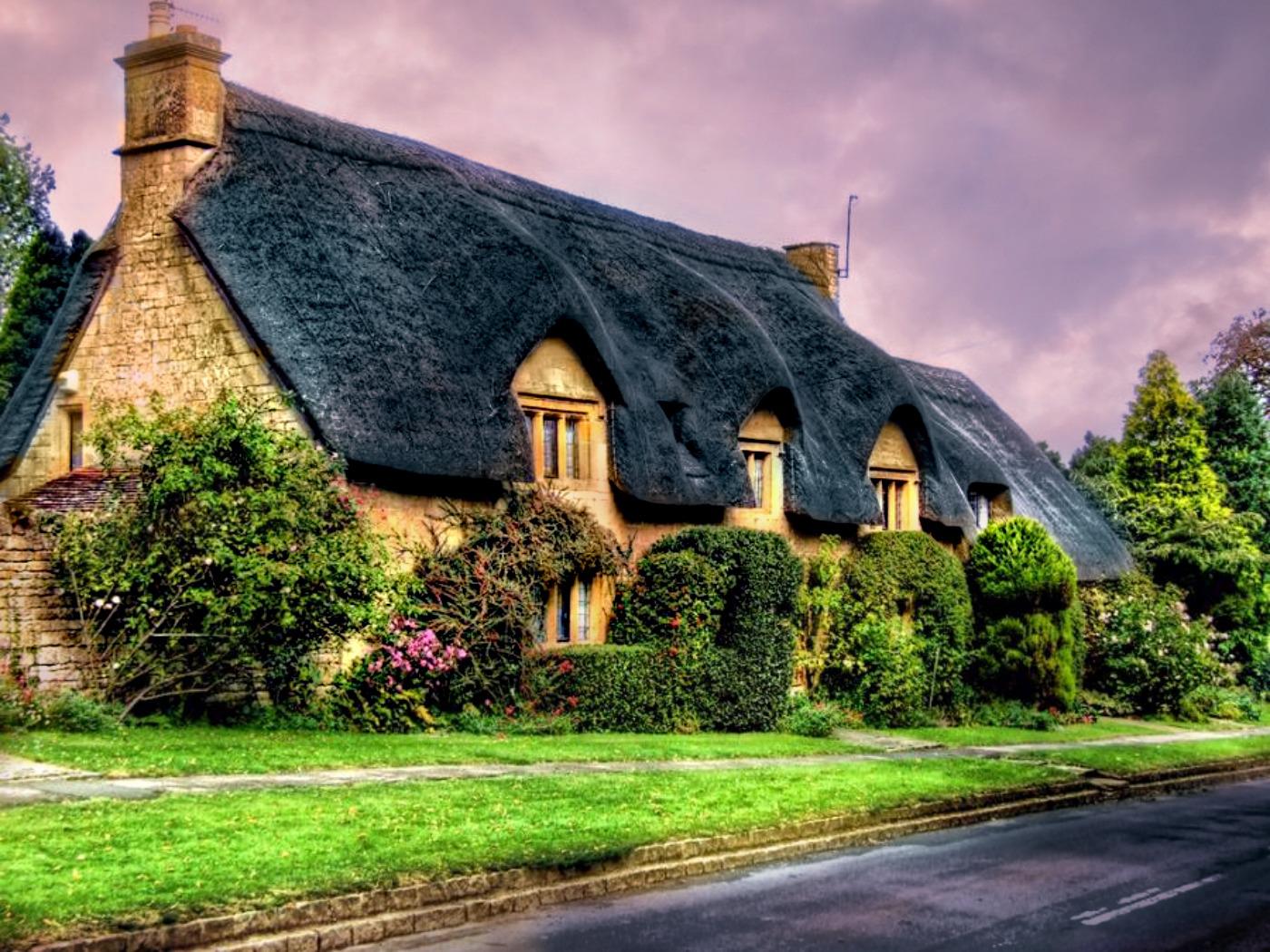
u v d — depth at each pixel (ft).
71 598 51.67
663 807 42.75
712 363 80.23
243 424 54.29
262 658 53.36
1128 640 100.32
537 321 67.31
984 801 54.03
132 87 68.03
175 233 66.23
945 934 32.55
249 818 35.29
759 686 70.95
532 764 50.08
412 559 61.52
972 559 92.43
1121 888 39.17
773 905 34.91
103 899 28.22
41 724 47.93
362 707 57.26
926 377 119.55
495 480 63.67
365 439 58.49
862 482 88.43
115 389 68.13
